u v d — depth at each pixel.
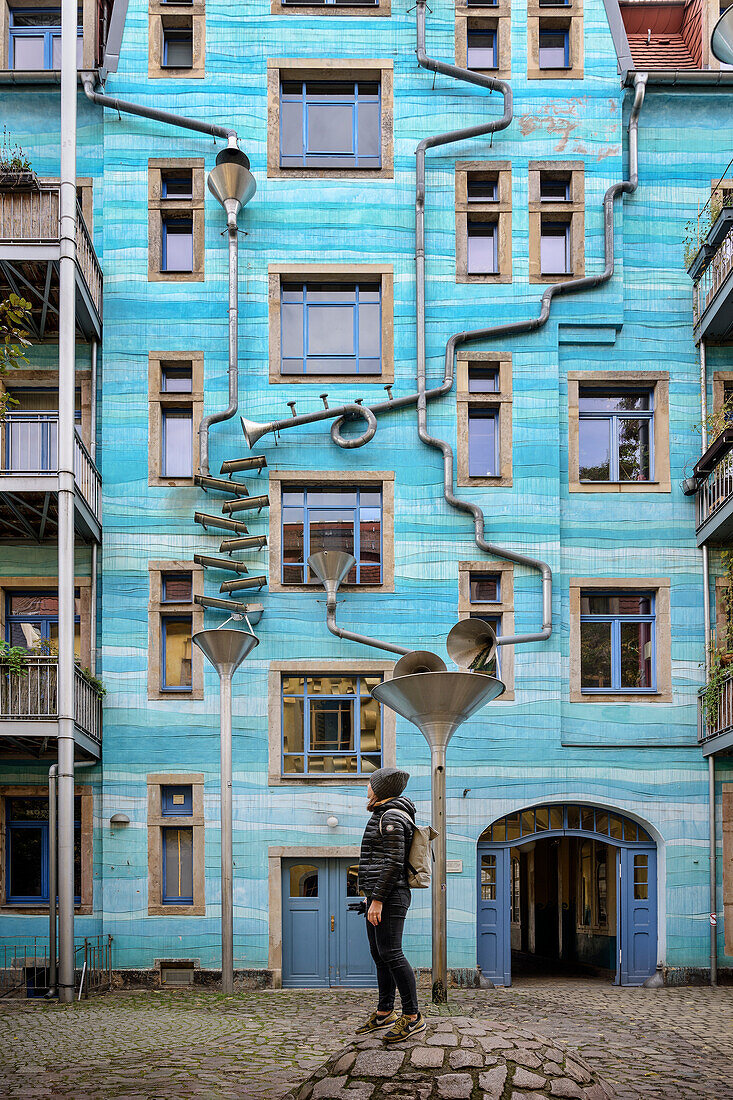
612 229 18.47
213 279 18.41
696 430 18.48
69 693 15.34
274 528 17.86
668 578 18.09
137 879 16.80
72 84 16.47
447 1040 7.10
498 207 18.72
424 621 17.72
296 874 17.19
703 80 18.97
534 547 17.91
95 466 17.55
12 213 16.95
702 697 17.50
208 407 18.14
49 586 17.77
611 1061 10.17
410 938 16.73
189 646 17.80
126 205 18.50
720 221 17.06
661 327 18.69
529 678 17.52
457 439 18.22
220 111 18.73
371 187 18.70
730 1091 8.94
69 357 15.97
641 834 17.61
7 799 17.42
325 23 18.95
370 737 17.56
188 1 18.95
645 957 17.22
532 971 20.25
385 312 18.44
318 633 17.59
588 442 18.77
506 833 17.41
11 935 16.75
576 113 18.91
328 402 18.28
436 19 19.03
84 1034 11.46
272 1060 9.84
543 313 18.25
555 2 19.34
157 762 17.16
